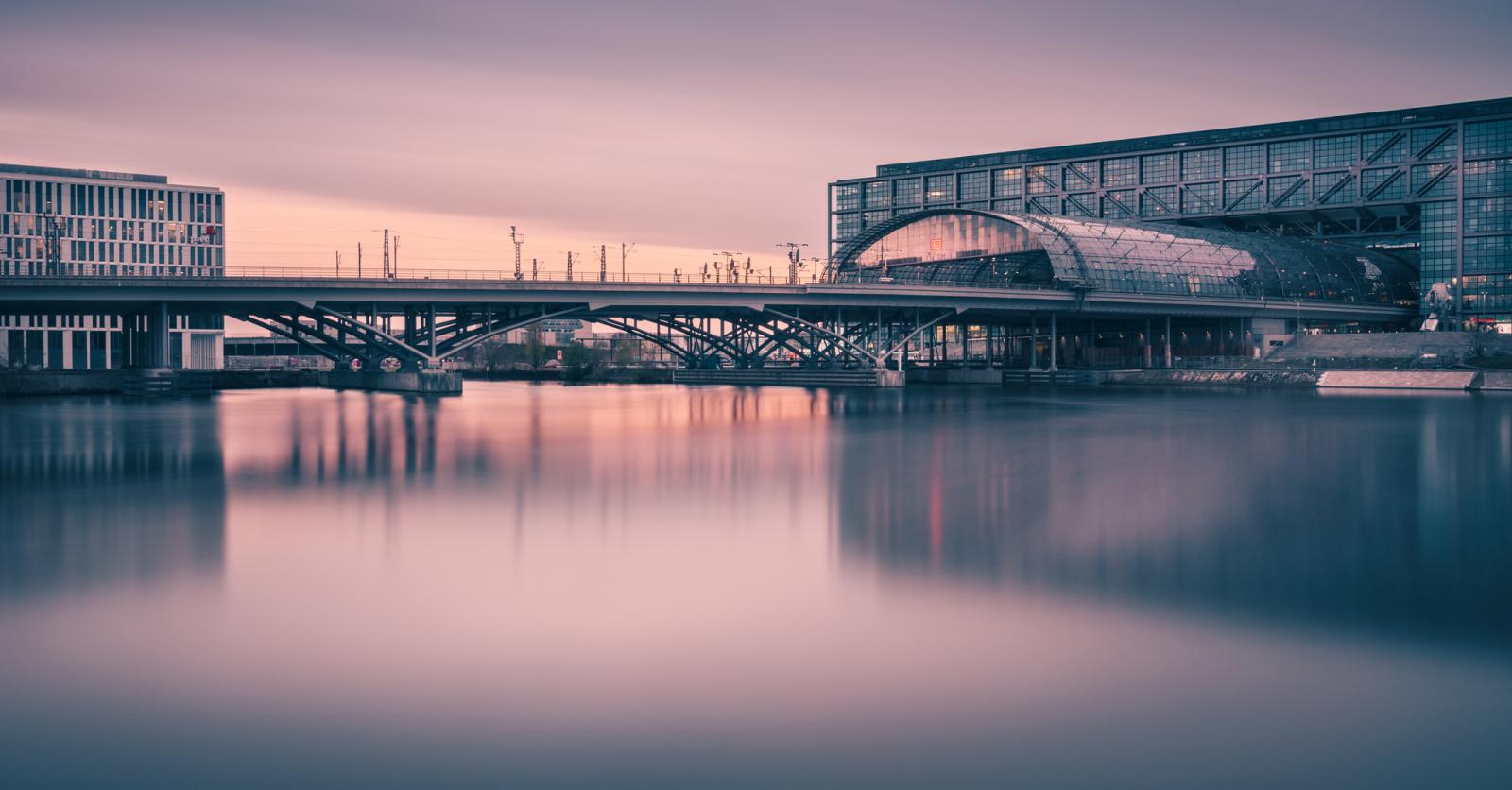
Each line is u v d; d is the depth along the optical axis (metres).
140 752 14.40
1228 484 39.34
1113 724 15.14
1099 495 36.41
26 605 21.36
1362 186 192.38
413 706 15.91
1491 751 14.15
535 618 20.38
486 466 45.84
